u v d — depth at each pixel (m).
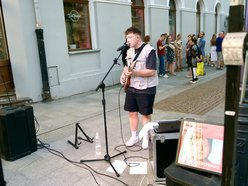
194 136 2.01
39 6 5.82
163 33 10.14
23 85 5.93
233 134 1.21
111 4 7.64
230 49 1.10
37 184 2.66
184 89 6.96
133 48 3.15
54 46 6.26
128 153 3.25
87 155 3.24
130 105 3.29
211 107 5.15
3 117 3.06
